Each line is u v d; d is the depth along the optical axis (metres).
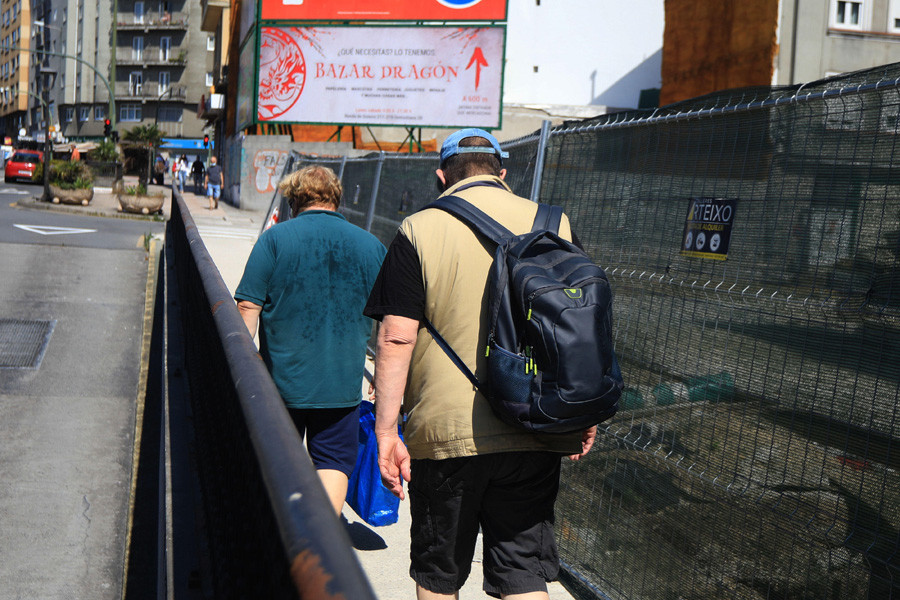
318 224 3.34
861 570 2.22
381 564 3.52
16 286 12.48
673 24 24.75
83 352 9.71
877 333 2.22
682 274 3.12
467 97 26.09
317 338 3.27
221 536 2.38
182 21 78.38
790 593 2.46
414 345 2.34
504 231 2.27
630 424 3.41
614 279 3.61
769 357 2.63
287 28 26.44
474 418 2.23
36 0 99.44
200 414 3.71
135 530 5.47
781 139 2.64
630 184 3.53
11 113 105.94
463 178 2.50
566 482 3.91
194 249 4.63
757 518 2.62
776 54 20.66
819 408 2.42
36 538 5.26
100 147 36.31
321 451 3.36
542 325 2.04
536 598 2.26
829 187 2.42
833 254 2.40
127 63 80.94
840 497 2.32
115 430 7.45
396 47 26.16
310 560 0.84
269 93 26.78
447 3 25.97
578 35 38.88
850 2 20.94
